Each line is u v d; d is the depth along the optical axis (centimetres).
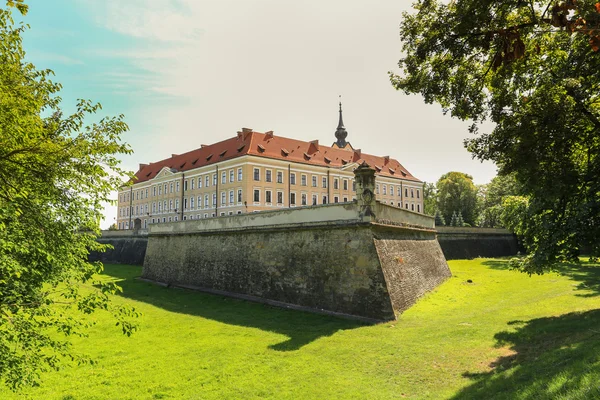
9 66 611
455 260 4131
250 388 904
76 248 834
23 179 634
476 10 880
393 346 1144
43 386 961
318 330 1412
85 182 727
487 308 1669
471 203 7181
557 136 1062
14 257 688
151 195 7481
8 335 634
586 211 1141
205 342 1318
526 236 1412
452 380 862
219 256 2417
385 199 7169
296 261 1886
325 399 822
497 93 1190
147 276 3209
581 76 1066
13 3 451
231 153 5812
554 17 429
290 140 6300
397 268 1756
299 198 5909
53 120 682
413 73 1160
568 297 1723
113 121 722
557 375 673
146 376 1017
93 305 736
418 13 1095
